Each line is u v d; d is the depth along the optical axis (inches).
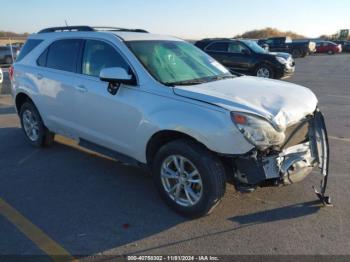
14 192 176.2
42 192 176.2
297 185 180.4
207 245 132.5
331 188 177.9
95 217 152.6
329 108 376.2
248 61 611.5
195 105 140.9
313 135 153.9
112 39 178.4
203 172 139.3
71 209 159.5
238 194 170.4
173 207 154.5
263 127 131.0
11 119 331.0
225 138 132.0
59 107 206.1
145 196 171.6
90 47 189.0
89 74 186.5
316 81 650.8
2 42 1592.0
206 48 653.3
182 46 195.2
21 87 234.2
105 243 134.3
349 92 499.5
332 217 151.3
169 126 144.1
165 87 152.8
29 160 219.3
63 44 207.8
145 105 155.0
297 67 998.4
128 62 167.5
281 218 150.4
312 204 162.1
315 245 132.0
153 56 172.4
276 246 131.5
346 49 1898.4
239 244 132.9
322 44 1772.9
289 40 1491.1
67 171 201.9
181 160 147.4
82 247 132.0
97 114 179.9
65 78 198.5
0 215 154.2
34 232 141.5
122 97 164.6
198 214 146.3
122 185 183.9
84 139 197.9
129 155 171.9
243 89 156.9
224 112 133.6
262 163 134.3
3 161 217.9
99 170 203.3
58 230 142.9
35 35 236.8
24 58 236.8
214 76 179.0
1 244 133.7
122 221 149.4
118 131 171.2
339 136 269.3
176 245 132.6
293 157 141.0
